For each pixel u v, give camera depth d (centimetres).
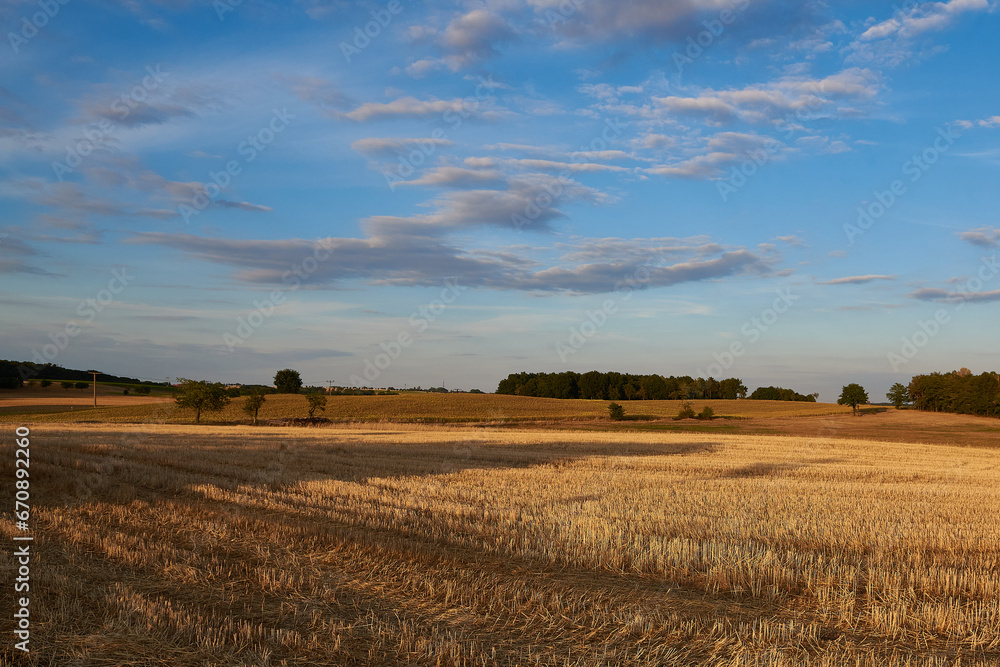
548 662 674
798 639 741
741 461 2903
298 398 8888
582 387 12588
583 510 1480
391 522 1332
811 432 6362
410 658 671
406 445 3394
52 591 839
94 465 2084
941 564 1074
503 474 2181
